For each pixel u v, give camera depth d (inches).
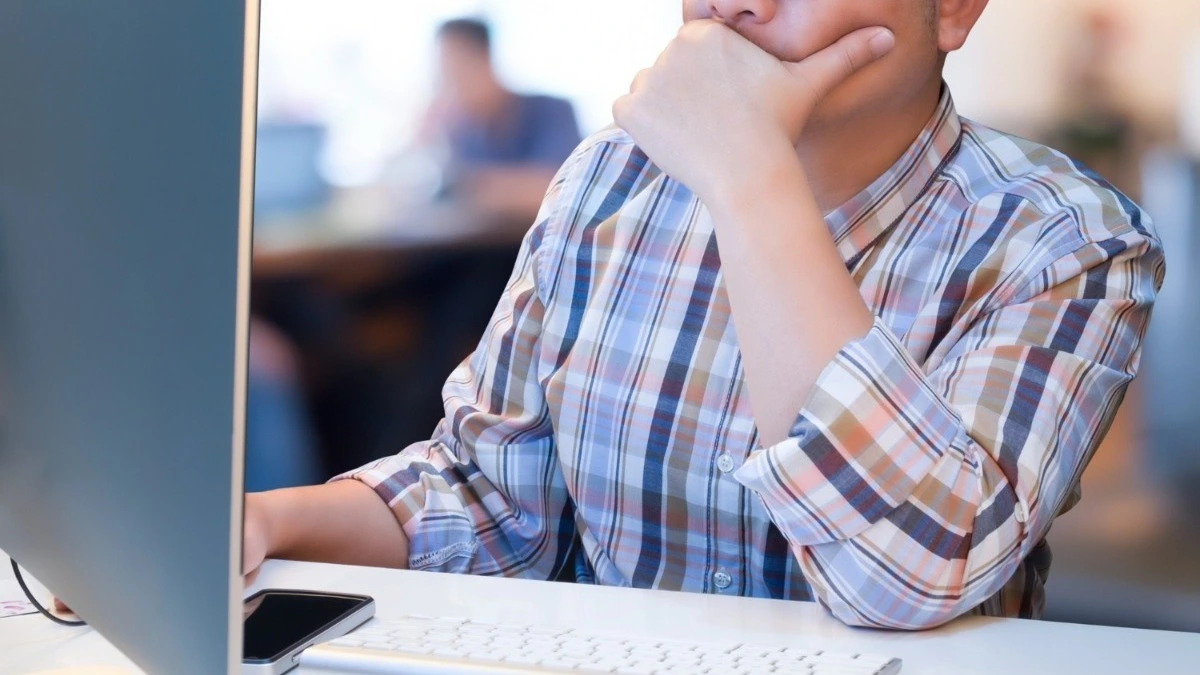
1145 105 73.4
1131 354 37.0
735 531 40.9
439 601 33.2
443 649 26.9
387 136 82.0
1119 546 75.1
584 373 43.9
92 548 21.9
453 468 45.6
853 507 29.9
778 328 31.5
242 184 17.1
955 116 43.0
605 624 31.2
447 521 43.6
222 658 18.9
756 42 36.3
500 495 45.5
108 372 19.9
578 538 47.1
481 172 82.0
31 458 23.4
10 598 34.0
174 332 18.3
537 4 79.7
